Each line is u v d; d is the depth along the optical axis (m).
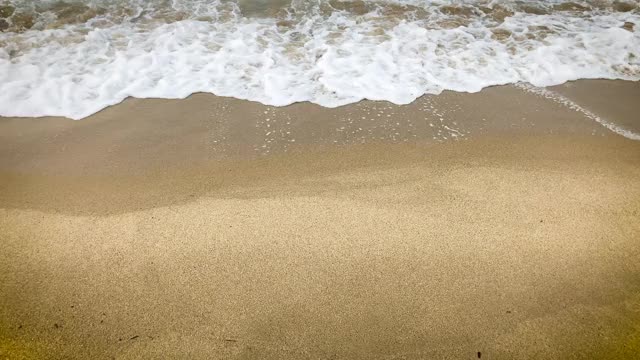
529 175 4.30
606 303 3.17
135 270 3.36
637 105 5.31
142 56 5.81
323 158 4.52
